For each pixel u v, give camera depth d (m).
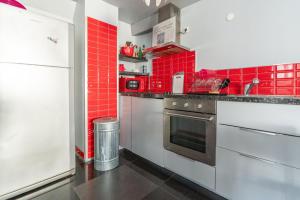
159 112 1.65
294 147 0.86
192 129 1.39
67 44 1.56
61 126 1.54
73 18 2.11
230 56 1.72
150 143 1.76
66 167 1.58
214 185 1.23
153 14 2.32
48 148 1.46
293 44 1.34
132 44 2.57
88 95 1.88
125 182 1.50
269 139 0.95
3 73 1.21
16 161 1.29
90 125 1.92
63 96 1.55
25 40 1.30
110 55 2.08
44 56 1.41
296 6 1.32
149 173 1.67
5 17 1.20
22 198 1.27
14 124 1.27
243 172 1.07
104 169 1.72
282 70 1.40
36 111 1.38
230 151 1.13
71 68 1.60
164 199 1.27
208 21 1.88
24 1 1.75
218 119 1.19
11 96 1.25
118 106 2.21
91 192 1.35
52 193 1.33
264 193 0.98
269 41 1.46
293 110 0.86
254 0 1.54
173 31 1.99
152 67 2.57
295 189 0.87
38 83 1.38
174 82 2.22
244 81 1.62
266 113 0.96
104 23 1.99
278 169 0.92
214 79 1.74
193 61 2.03
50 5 1.90
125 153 2.20
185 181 1.52
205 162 1.28
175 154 1.51
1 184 1.22
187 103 1.40
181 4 2.04
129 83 2.27
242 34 1.63
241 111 1.07
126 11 2.23
